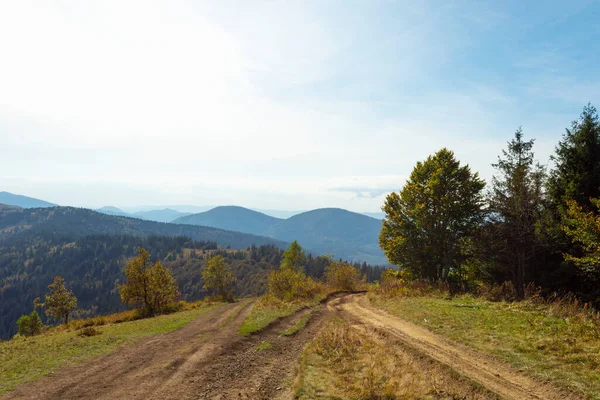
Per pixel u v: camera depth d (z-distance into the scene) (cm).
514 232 2592
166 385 1100
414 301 2378
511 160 2931
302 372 1198
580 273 2173
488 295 2166
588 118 2402
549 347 1145
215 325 2186
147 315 4019
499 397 893
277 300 3247
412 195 3394
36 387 1079
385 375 1136
